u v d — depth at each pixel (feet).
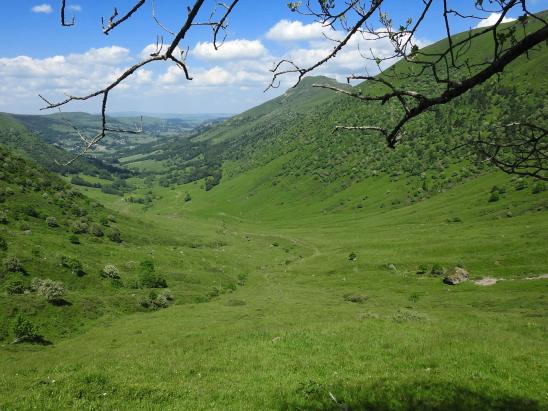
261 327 128.06
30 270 242.58
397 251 374.84
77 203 454.40
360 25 11.68
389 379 50.31
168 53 10.82
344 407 40.98
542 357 59.06
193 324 170.40
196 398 49.37
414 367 58.08
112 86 10.74
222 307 223.51
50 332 184.14
